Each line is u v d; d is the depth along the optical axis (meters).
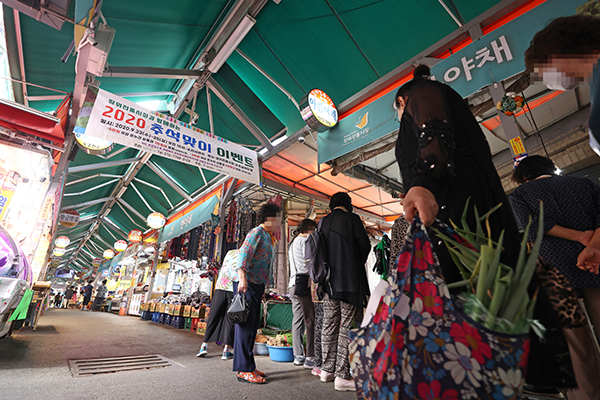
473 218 0.77
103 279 19.14
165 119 4.46
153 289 10.63
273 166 6.36
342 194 2.89
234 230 6.91
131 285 13.12
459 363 0.51
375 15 3.84
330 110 4.25
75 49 3.32
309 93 4.03
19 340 3.98
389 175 6.27
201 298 6.45
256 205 8.07
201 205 8.23
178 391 2.05
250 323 2.44
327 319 2.52
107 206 11.47
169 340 4.84
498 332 0.51
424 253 0.61
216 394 2.02
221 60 4.66
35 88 4.51
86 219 12.80
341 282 2.37
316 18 4.13
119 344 4.13
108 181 9.27
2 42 3.54
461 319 0.53
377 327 0.62
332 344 2.46
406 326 0.55
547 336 0.75
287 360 3.43
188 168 7.67
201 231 8.44
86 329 5.91
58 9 2.83
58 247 12.78
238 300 2.39
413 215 0.67
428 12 3.61
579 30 0.79
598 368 1.06
